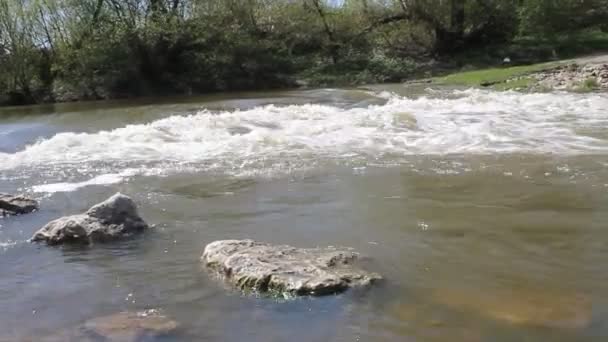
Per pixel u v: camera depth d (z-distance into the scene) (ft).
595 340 12.81
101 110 70.74
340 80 111.96
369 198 25.53
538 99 55.47
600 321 13.70
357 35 127.85
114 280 17.48
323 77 113.80
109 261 19.19
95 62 113.09
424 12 126.41
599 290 15.49
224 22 122.42
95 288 16.93
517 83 71.72
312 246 19.58
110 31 114.21
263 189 28.25
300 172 31.65
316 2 129.29
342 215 23.16
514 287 15.83
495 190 26.00
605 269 16.89
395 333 13.39
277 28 128.06
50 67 118.01
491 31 129.18
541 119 44.96
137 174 33.47
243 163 34.99
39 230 22.18
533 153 33.68
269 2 130.11
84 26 116.16
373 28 130.11
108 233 21.47
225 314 14.73
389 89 76.54
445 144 37.55
